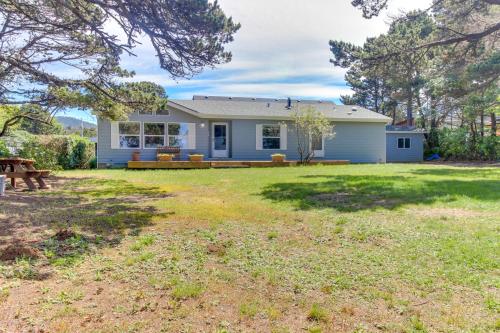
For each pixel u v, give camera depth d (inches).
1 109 527.2
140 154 700.0
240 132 752.3
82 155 681.0
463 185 353.7
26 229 182.2
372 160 838.5
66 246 154.9
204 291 113.6
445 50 528.7
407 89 807.1
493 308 102.1
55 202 268.8
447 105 904.3
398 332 91.0
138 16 258.5
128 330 90.5
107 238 170.1
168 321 95.6
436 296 110.3
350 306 104.4
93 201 275.6
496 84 699.4
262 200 276.4
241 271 130.8
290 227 192.7
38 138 631.2
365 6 469.1
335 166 686.5
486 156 906.1
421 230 184.5
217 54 294.2
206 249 155.2
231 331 91.2
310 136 757.9
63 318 95.7
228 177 465.7
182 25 268.4
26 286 114.7
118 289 114.4
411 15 495.2
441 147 1012.5
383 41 508.1
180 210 237.0
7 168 365.7
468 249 152.3
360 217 215.0
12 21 322.3
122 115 480.1
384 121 831.1
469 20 498.9
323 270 131.7
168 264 136.7
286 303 106.4
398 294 112.0
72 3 272.1
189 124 725.9
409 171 551.2
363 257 145.6
